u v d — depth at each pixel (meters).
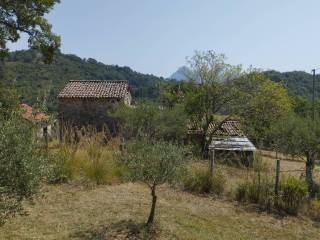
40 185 4.18
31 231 6.30
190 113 23.59
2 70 14.94
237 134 25.55
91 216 7.41
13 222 6.57
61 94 28.25
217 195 10.34
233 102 23.56
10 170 3.69
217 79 23.97
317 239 7.84
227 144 22.62
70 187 9.34
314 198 10.84
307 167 12.58
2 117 4.27
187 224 7.55
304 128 12.59
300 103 34.75
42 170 4.14
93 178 10.02
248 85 23.75
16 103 6.52
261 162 13.35
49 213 7.36
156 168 6.86
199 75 24.23
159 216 7.81
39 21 15.62
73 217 7.26
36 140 4.38
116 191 9.52
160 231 6.88
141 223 7.13
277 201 9.74
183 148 7.65
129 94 31.83
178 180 7.14
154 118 21.53
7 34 15.59
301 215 9.42
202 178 10.63
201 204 9.36
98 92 28.61
